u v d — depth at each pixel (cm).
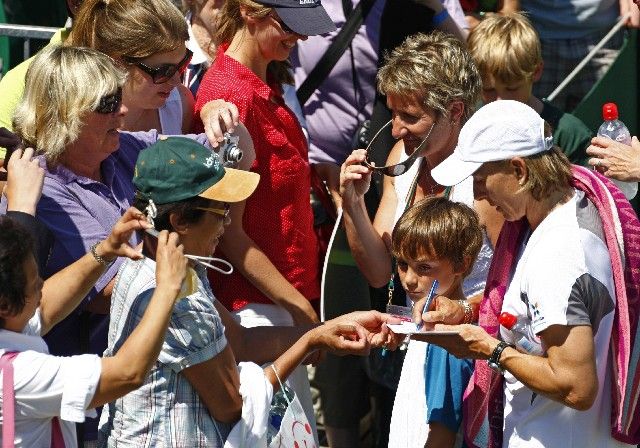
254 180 1105
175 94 1475
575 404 1136
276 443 1165
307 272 1505
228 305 1452
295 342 1321
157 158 1076
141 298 1084
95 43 1316
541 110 1766
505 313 1191
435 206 1317
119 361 995
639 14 2003
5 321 1020
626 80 2000
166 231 1026
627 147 1505
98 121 1212
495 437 1268
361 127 1823
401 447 1360
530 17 2253
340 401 1778
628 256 1183
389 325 1247
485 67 1731
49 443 1035
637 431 1223
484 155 1170
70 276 1109
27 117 1231
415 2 1831
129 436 1100
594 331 1150
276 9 1422
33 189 1176
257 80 1452
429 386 1345
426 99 1420
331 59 1886
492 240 1397
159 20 1311
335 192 1661
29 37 1758
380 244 1502
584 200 1187
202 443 1100
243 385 1139
